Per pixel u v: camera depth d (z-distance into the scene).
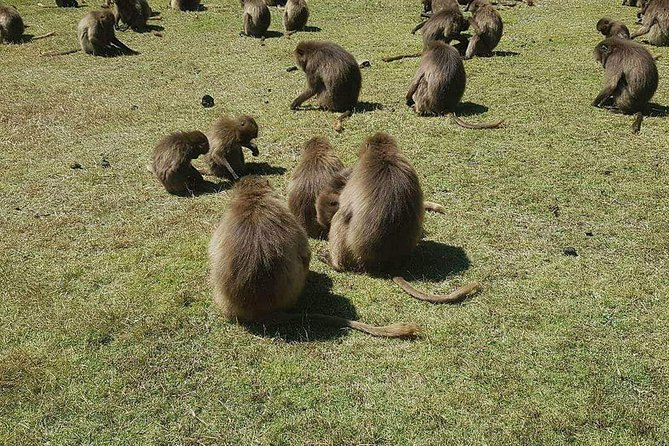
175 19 21.38
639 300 6.52
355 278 6.94
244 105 12.70
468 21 15.91
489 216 8.28
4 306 6.41
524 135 10.92
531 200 8.70
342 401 5.23
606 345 5.86
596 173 9.48
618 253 7.41
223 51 17.20
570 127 11.29
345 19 21.33
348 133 11.10
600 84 13.65
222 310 6.20
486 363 5.64
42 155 10.39
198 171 9.35
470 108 12.30
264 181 6.24
